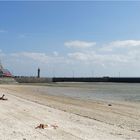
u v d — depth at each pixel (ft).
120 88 277.23
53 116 63.62
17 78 440.04
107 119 64.44
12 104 88.63
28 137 40.98
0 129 46.70
